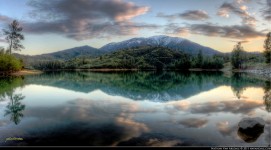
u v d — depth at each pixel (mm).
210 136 10609
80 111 16469
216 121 13297
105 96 24812
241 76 63656
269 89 30484
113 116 14695
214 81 46094
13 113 15906
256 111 16188
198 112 15867
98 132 11242
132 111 16375
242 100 21297
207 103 19688
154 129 11703
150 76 70000
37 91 30078
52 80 51688
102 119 13867
